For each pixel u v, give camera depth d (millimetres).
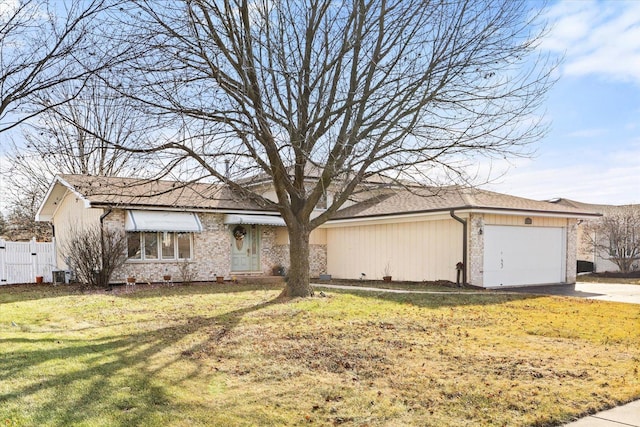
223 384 6438
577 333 9891
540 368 7215
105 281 18281
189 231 19938
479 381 6559
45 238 33281
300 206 14578
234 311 12445
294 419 5238
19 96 7402
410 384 6453
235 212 21938
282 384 6465
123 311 12688
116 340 9016
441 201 20219
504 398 5883
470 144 12828
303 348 8469
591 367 7281
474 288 17938
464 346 8672
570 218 21500
